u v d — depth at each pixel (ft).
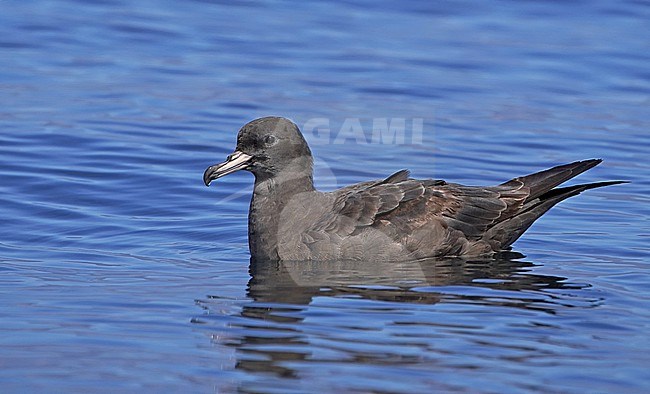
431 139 64.03
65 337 37.40
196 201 55.98
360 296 42.14
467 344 36.83
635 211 55.31
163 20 88.53
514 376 34.22
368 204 47.96
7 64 77.87
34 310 40.11
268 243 48.03
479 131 67.00
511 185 50.80
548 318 39.58
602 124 69.46
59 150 62.39
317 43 84.17
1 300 41.22
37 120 67.26
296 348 36.37
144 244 49.62
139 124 67.26
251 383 33.68
